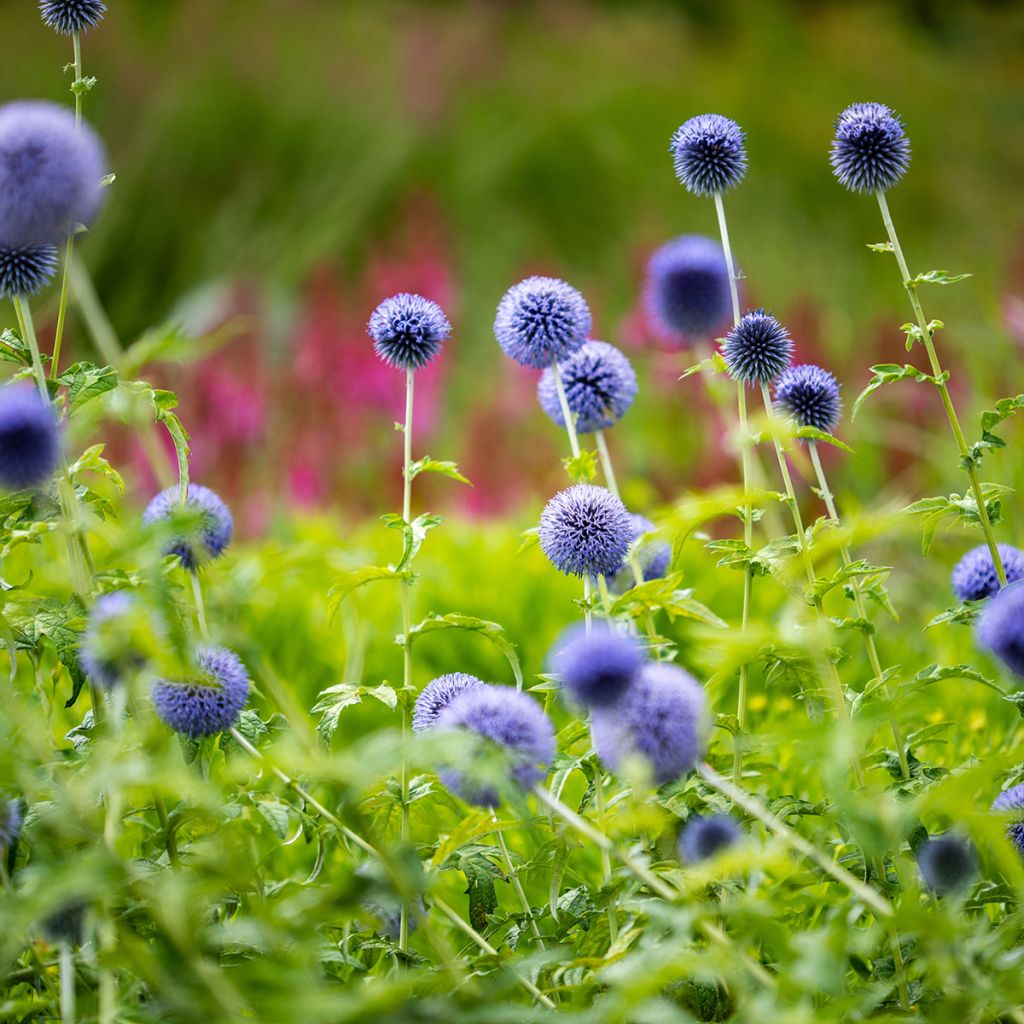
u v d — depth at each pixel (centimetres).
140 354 164
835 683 168
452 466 173
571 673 162
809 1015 154
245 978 156
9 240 165
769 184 636
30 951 165
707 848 165
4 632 165
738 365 179
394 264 448
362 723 219
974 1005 157
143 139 595
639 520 189
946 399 174
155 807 168
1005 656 163
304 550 195
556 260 559
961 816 155
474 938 165
